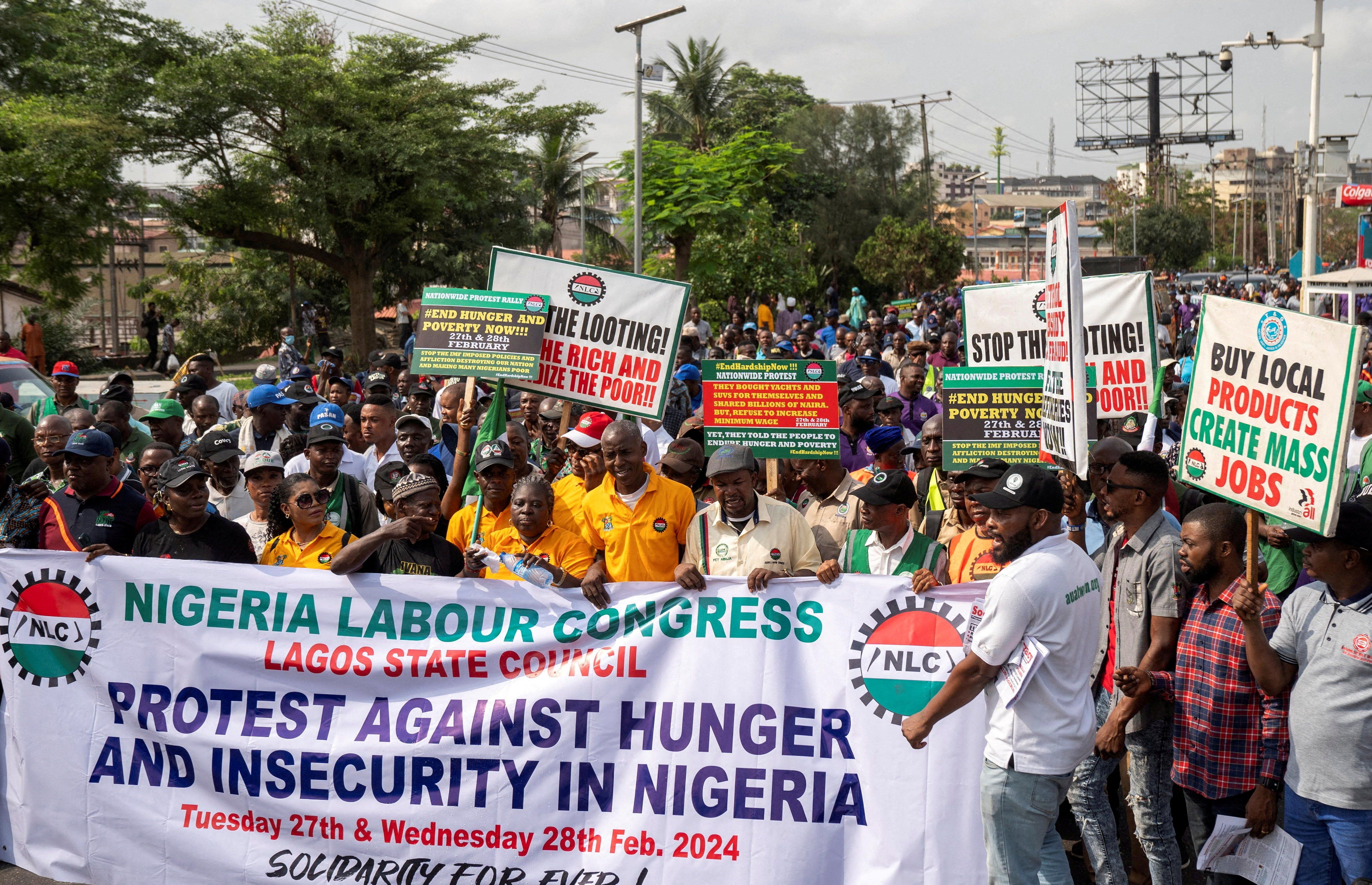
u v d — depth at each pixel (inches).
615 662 203.5
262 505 255.6
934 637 194.9
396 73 1302.9
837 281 2293.3
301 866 207.6
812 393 255.1
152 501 271.3
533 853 203.8
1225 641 180.4
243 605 211.3
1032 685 165.0
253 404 354.9
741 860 198.8
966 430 251.0
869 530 222.7
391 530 207.9
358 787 207.2
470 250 1726.1
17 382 551.8
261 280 1727.4
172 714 212.2
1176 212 3376.0
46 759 215.5
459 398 351.9
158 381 1189.7
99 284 1441.9
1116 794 227.3
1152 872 191.0
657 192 995.3
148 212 1284.4
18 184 1182.9
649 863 200.4
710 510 219.0
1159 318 923.4
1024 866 168.6
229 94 1190.3
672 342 255.4
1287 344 166.9
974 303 253.8
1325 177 1114.1
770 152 1050.1
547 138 2303.2
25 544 240.8
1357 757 163.3
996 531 169.2
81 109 1151.6
